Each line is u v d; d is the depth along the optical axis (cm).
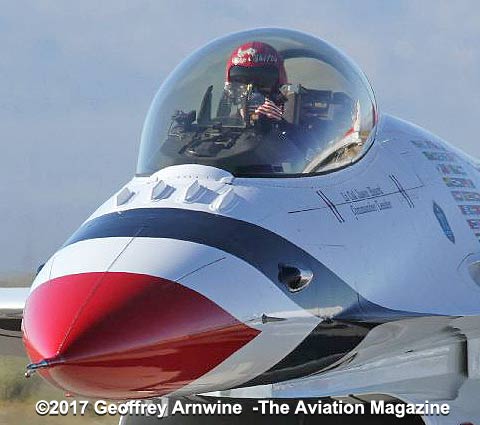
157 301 2631
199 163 3077
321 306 2902
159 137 3238
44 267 2852
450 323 3238
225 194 2931
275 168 3073
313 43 3409
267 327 2778
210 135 3156
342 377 3394
